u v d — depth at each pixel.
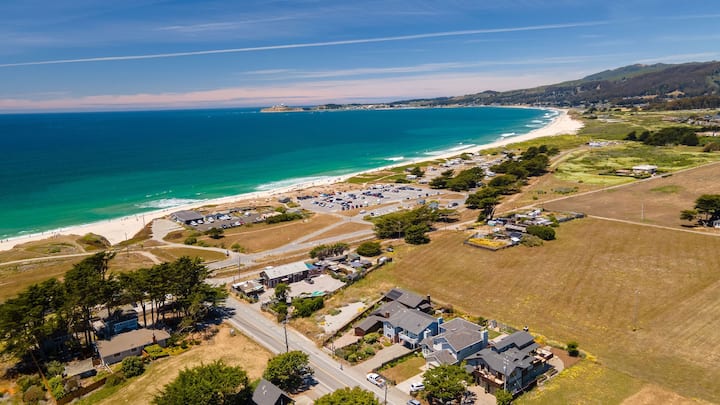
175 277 82.44
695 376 60.97
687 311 78.56
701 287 87.25
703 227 124.81
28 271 113.31
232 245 133.25
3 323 67.94
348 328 80.00
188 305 81.69
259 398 55.91
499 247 113.75
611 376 61.75
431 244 121.50
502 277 97.38
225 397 55.50
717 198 125.19
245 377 57.66
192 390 52.50
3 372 69.06
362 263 109.69
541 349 67.06
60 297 74.94
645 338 71.06
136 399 59.53
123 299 80.12
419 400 58.72
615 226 129.00
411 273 102.62
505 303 85.75
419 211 141.50
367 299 91.25
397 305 83.31
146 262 118.12
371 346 73.44
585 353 67.50
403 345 73.69
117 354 70.38
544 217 138.62
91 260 86.31
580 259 104.75
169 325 83.00
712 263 98.44
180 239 140.38
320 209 174.00
